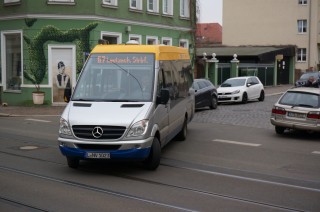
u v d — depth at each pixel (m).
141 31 29.67
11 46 26.59
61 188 8.73
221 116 21.45
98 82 10.79
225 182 9.36
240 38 60.09
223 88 28.83
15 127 17.19
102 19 26.08
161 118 10.75
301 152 12.83
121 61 11.08
